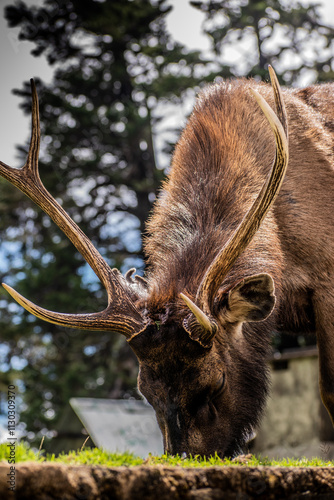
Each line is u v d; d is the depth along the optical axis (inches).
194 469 136.0
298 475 150.9
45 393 922.1
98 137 931.3
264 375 214.5
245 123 241.6
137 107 953.5
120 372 889.5
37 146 208.4
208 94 258.1
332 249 233.6
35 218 975.0
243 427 200.1
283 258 229.5
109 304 192.1
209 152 237.0
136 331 186.5
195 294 192.9
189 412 183.3
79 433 604.7
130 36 953.5
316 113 266.1
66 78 948.6
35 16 901.2
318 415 566.3
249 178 228.8
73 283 901.2
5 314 991.6
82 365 903.7
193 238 213.8
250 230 187.6
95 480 123.0
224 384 191.5
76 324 187.0
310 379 578.9
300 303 240.2
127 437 505.4
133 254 940.0
